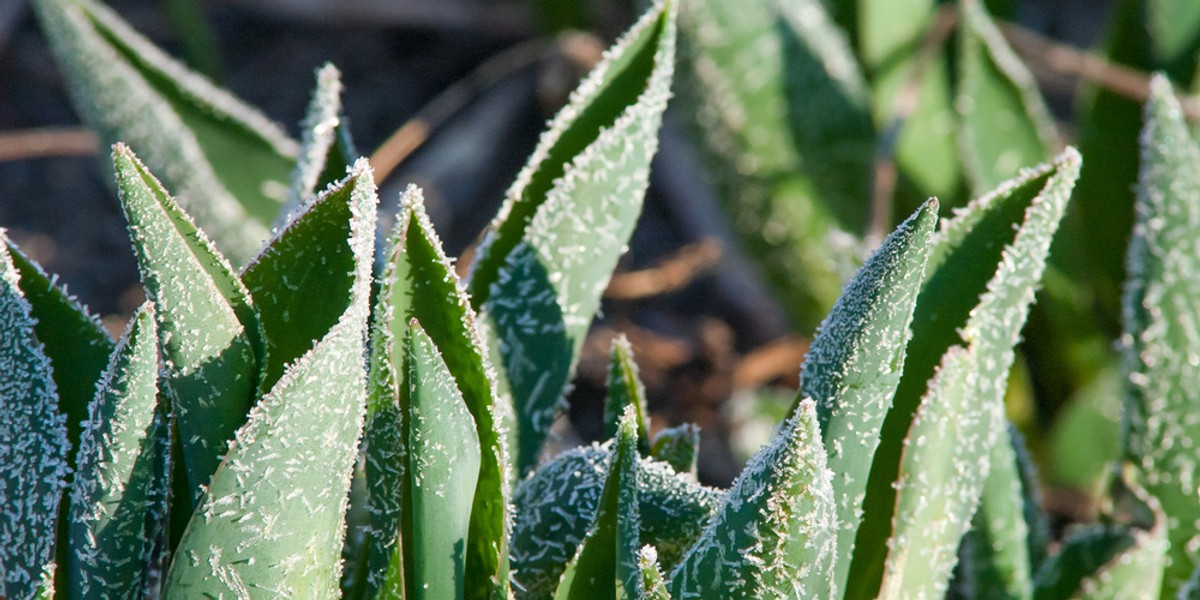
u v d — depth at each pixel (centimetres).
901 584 68
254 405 63
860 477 65
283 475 60
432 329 63
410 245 62
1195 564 79
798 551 61
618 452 62
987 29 115
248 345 62
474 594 64
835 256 78
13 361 64
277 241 63
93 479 63
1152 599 78
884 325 64
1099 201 126
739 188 125
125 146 61
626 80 71
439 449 62
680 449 70
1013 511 76
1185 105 114
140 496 63
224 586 61
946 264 69
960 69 125
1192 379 78
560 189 70
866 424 65
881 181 117
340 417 60
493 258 71
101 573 63
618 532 62
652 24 70
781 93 121
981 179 118
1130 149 124
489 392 63
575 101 71
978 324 67
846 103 121
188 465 63
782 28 119
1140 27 123
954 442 68
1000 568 76
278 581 61
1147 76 123
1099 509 83
